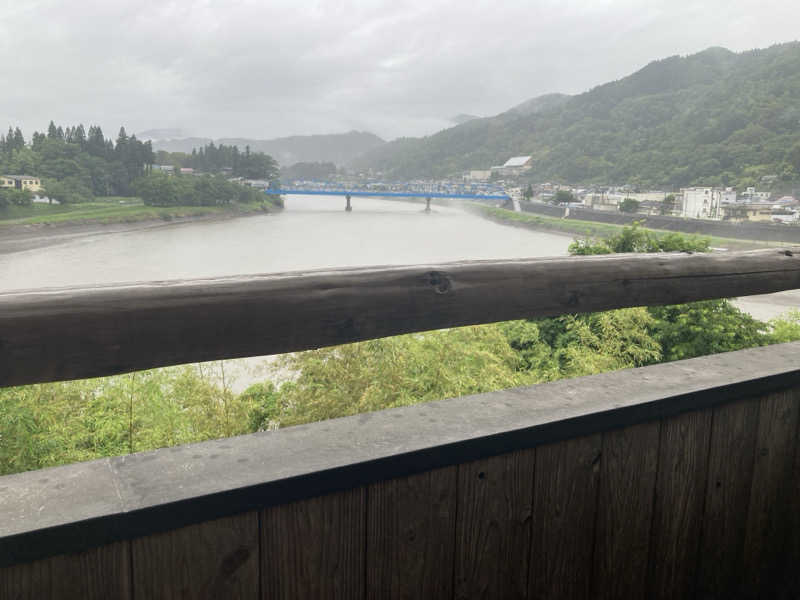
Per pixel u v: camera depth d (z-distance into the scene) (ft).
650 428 3.34
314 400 20.49
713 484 3.73
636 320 31.30
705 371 3.76
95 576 2.02
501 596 3.00
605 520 3.30
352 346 21.81
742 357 4.11
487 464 2.80
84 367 2.13
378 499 2.54
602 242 39.63
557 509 3.09
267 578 2.35
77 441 17.35
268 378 23.82
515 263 3.20
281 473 2.26
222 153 399.03
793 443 4.12
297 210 325.62
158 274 87.25
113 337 2.15
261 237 154.30
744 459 3.85
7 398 15.84
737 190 316.81
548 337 32.07
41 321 2.02
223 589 2.27
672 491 3.54
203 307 2.31
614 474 3.26
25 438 15.55
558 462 3.04
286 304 2.47
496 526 2.90
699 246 35.94
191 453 2.39
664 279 3.80
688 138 502.38
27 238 111.34
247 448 2.46
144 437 18.04
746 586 4.12
